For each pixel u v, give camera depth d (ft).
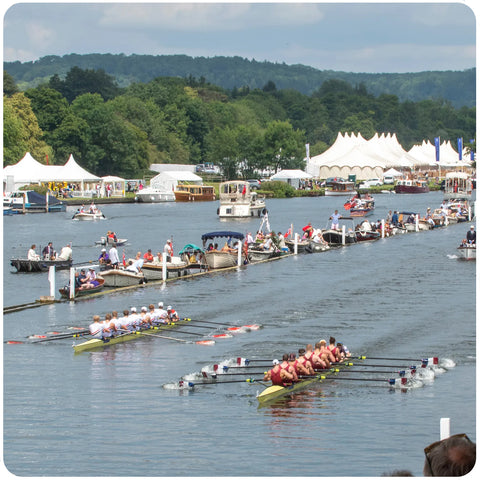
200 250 231.30
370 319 158.51
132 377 119.03
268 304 176.76
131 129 653.71
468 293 187.11
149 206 522.06
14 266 231.09
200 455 87.97
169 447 90.38
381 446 90.12
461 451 38.99
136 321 146.41
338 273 223.92
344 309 169.58
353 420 98.84
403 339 140.87
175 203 556.51
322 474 82.12
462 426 96.17
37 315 164.35
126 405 105.60
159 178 585.22
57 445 91.35
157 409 103.91
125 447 90.84
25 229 358.02
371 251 275.80
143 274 208.23
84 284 187.93
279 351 133.69
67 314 165.48
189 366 125.08
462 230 344.69
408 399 107.14
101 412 102.78
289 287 199.93
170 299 183.11
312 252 276.00
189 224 378.12
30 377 118.83
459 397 107.34
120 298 184.55
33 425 98.07
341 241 296.30
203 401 107.24
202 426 97.25
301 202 554.46
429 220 351.67
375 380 113.91
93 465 85.71
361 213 409.28
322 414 101.40
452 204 411.95
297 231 346.13
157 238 315.58
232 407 104.63
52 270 179.42
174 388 113.29
